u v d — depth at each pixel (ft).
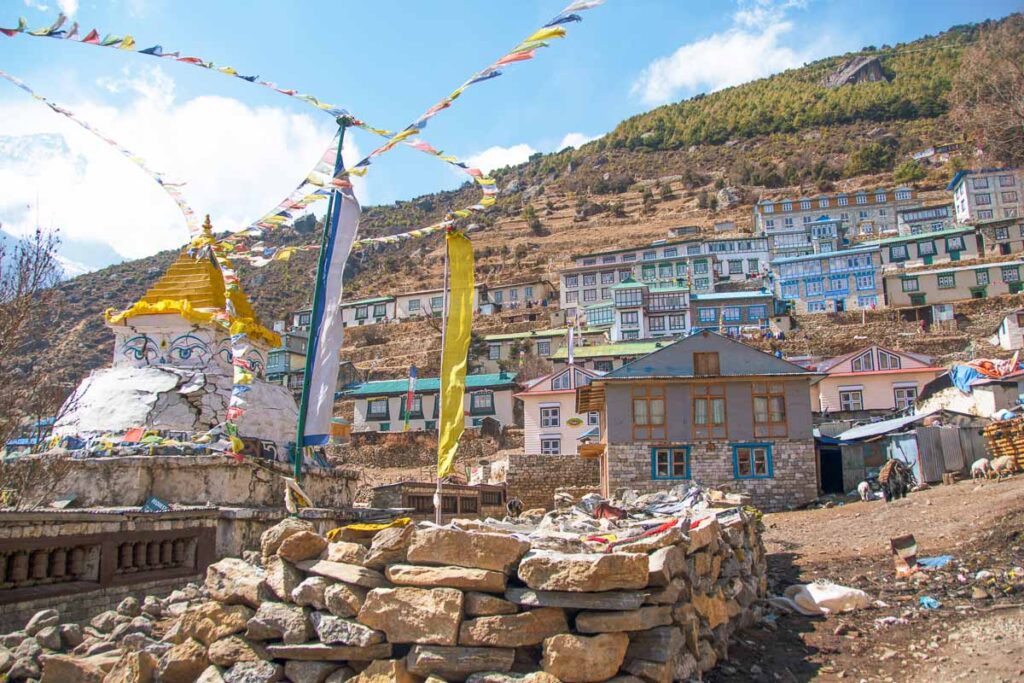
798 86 636.48
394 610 22.00
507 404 206.28
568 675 20.56
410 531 23.43
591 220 447.83
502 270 370.53
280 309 381.40
